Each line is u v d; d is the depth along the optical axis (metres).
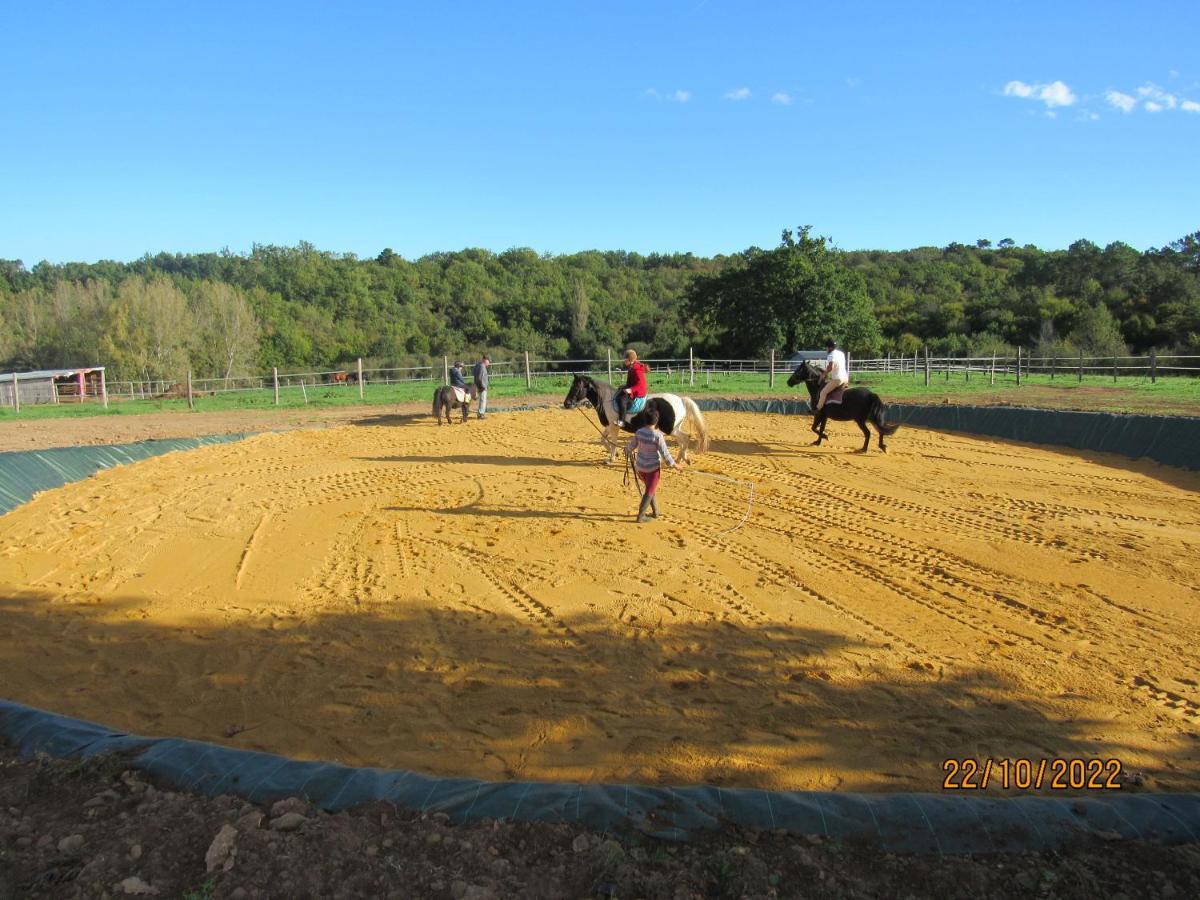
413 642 6.84
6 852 3.44
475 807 3.74
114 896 3.13
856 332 49.81
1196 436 13.45
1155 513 10.52
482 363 20.58
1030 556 8.80
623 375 35.88
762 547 9.24
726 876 3.26
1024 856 3.46
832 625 7.01
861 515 10.58
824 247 50.97
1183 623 6.95
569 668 6.28
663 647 6.62
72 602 7.96
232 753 4.22
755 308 50.34
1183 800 3.85
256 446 16.97
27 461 13.27
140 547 9.75
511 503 11.48
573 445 16.45
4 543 10.04
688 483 12.59
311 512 11.25
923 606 7.43
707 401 23.25
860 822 3.64
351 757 5.07
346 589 8.18
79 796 3.91
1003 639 6.68
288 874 3.25
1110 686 5.85
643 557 8.92
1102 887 3.26
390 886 3.21
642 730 5.31
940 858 3.44
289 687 6.08
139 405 27.94
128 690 6.08
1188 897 3.21
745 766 4.85
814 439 16.73
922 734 5.21
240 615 7.55
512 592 7.96
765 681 5.99
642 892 3.17
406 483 12.97
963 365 36.28
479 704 5.73
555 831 3.57
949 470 13.40
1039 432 16.22
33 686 6.16
